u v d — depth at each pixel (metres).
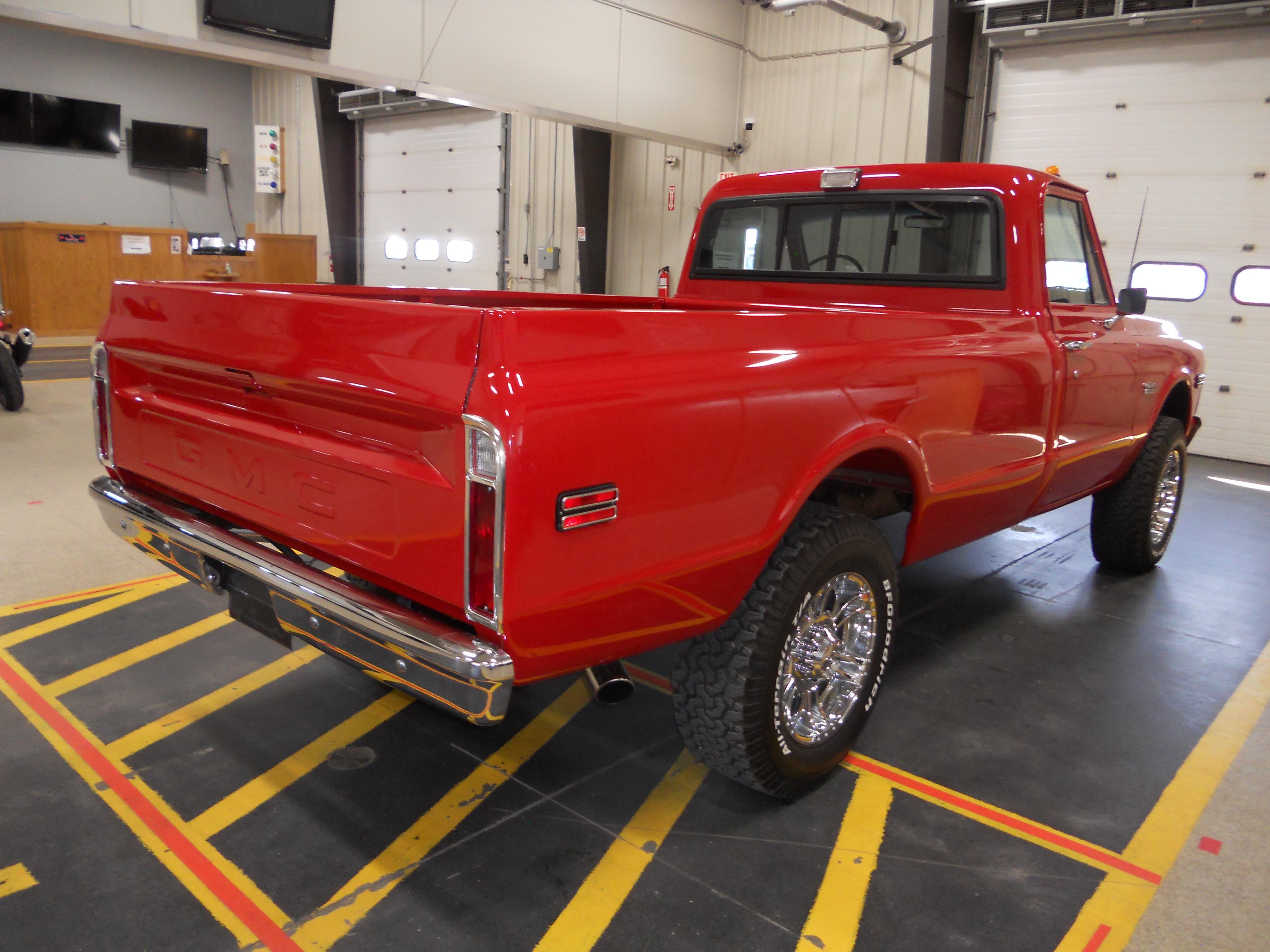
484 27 8.15
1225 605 3.82
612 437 1.50
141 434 2.20
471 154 14.23
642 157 12.19
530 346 1.41
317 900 1.76
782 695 1.99
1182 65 7.97
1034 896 1.86
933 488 2.36
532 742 2.43
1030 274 2.82
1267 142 7.66
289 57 6.96
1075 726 2.65
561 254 13.34
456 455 1.42
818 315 1.99
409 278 15.72
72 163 15.89
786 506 1.87
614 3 9.24
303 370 1.65
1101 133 8.49
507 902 1.77
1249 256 7.87
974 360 2.42
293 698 2.61
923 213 2.98
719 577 1.78
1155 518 4.11
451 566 1.47
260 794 2.12
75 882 1.78
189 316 1.95
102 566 3.63
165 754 2.28
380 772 2.24
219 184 17.97
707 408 1.66
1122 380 3.37
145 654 2.86
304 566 1.74
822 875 1.90
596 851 1.95
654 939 1.68
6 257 13.09
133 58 16.36
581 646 1.58
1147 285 8.43
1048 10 8.37
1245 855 2.04
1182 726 2.68
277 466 1.79
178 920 1.69
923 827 2.09
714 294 3.59
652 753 2.39
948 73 8.88
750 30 10.88
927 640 3.27
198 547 1.91
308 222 17.69
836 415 1.97
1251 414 8.03
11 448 5.69
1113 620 3.56
